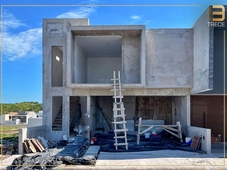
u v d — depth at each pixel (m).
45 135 11.48
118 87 11.27
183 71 11.28
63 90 11.70
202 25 9.62
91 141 10.62
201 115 12.02
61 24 11.84
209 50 8.73
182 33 11.34
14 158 8.27
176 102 14.16
